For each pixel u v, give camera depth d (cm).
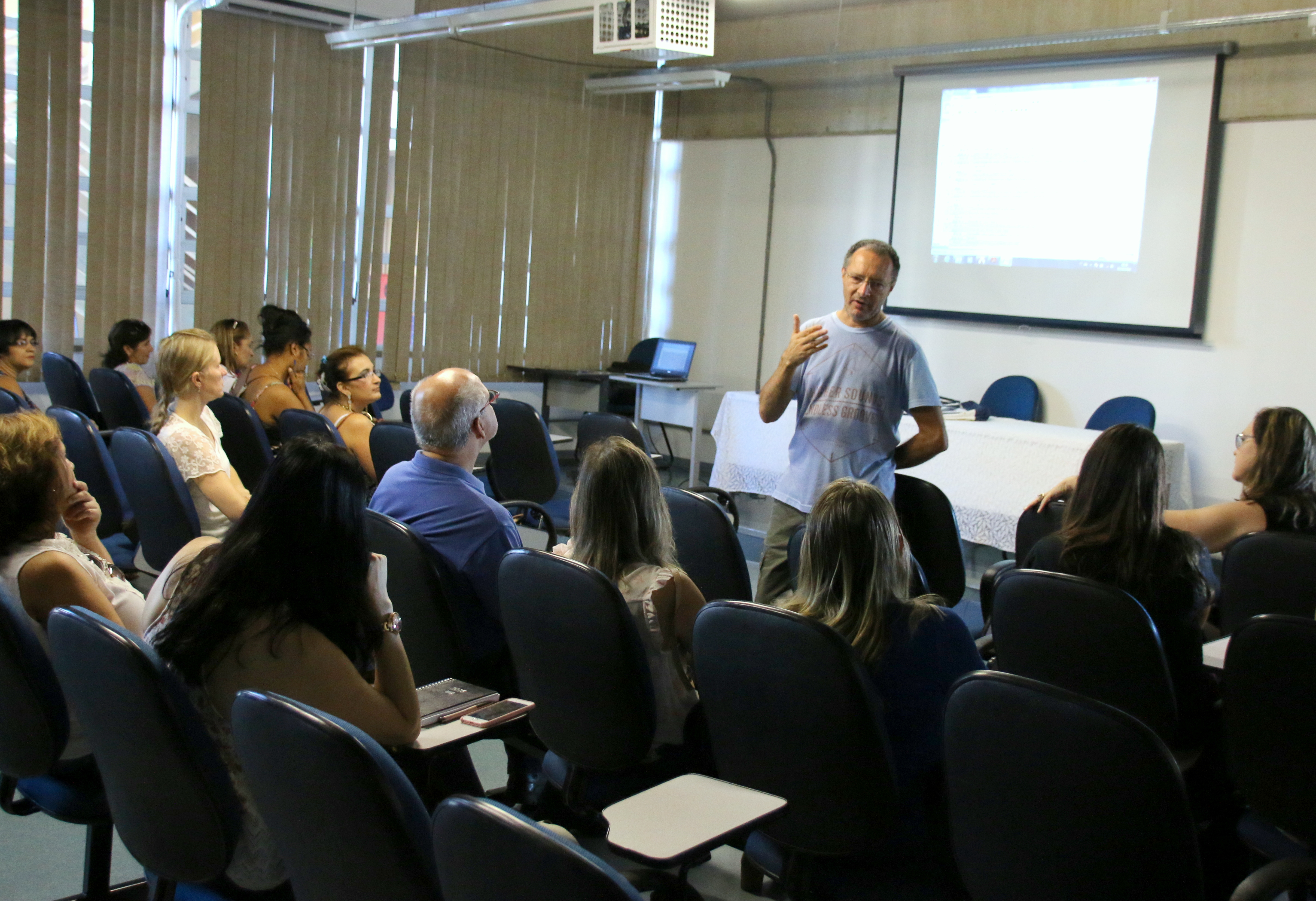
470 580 232
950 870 166
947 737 141
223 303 671
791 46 780
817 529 173
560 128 818
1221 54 586
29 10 578
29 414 185
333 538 150
